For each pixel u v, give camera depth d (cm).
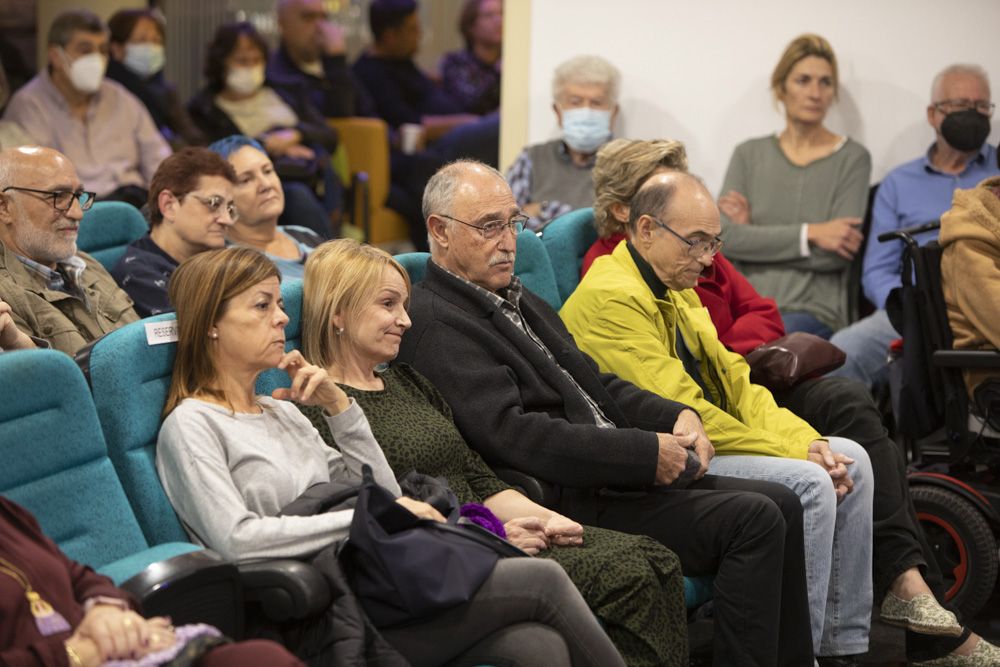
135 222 414
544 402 328
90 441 244
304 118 729
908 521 370
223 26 716
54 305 335
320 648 243
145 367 259
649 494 326
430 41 777
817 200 571
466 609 252
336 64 757
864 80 584
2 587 205
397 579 245
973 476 421
